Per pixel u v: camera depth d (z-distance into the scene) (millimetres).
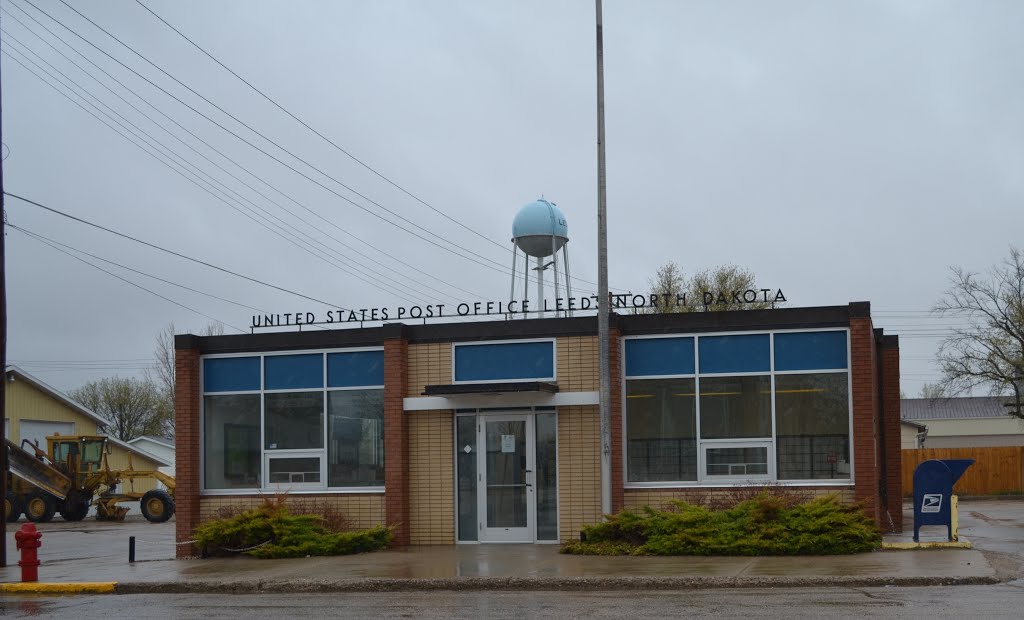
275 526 18734
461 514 20125
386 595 14156
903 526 22656
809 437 18641
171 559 19484
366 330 20812
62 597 15031
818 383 18703
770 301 19750
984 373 48156
